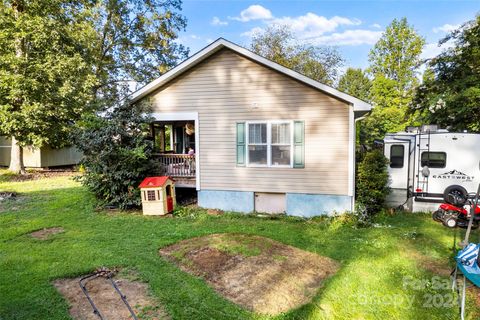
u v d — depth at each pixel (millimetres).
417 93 15531
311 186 9266
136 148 9500
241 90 9625
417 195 9633
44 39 14242
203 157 10133
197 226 8102
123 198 9773
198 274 5258
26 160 19234
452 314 4113
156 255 5996
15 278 4945
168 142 15938
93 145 9594
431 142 9367
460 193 9133
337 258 5926
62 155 20625
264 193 9812
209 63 9836
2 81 13477
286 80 9211
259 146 9617
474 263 4316
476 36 13188
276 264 5594
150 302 4332
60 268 5336
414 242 6910
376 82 26766
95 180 9836
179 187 10742
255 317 3979
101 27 20500
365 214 8656
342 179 9000
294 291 4672
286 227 8102
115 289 4695
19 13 14578
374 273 5242
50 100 14711
